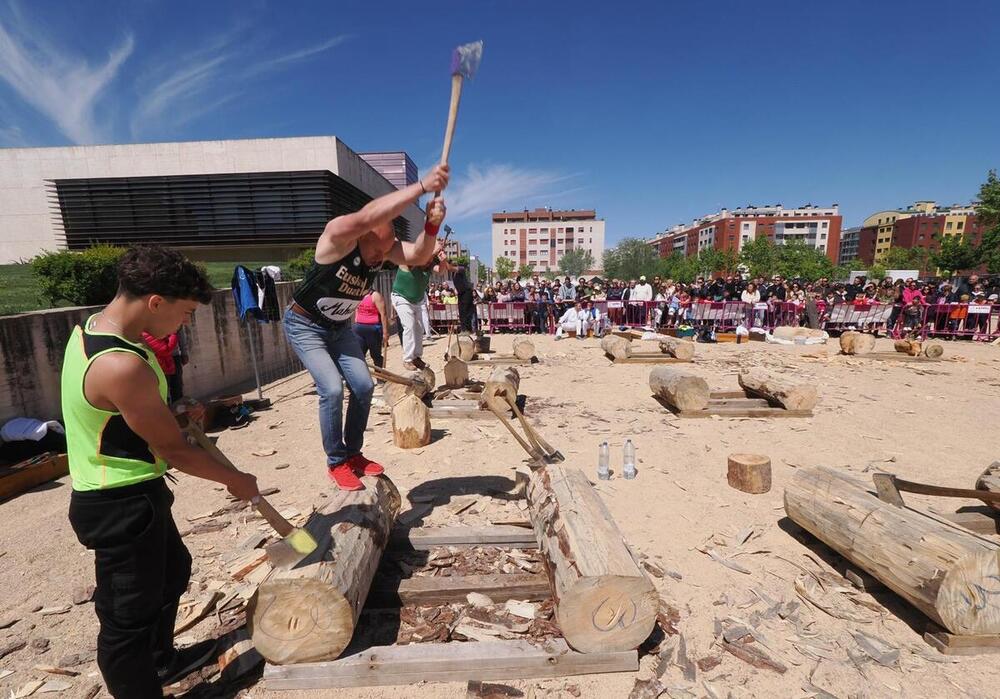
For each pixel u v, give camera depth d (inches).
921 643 96.1
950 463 191.3
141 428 64.0
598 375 364.2
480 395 281.1
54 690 85.5
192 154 859.4
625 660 88.4
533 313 640.4
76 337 65.5
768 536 137.3
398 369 367.2
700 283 754.8
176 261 65.4
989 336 539.5
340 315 113.3
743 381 288.8
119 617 70.8
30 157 860.0
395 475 178.4
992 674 88.3
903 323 583.8
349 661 86.0
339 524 98.7
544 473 126.2
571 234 6033.5
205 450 78.5
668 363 410.6
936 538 96.6
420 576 113.8
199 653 93.4
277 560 82.1
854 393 306.3
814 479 129.5
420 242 107.0
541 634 95.9
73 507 67.8
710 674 88.4
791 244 3668.8
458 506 150.5
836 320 596.1
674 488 168.6
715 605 107.8
